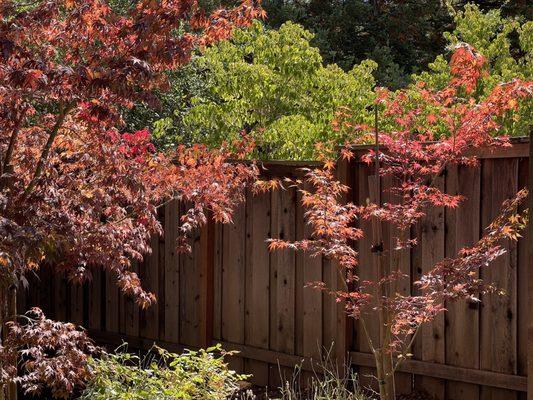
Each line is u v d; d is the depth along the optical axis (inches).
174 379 207.5
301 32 412.8
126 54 172.1
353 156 227.8
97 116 179.5
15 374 176.2
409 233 220.5
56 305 314.0
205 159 219.5
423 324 218.7
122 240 197.9
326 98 409.7
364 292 229.1
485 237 180.2
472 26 466.0
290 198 245.3
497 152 200.5
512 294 200.8
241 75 407.8
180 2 173.0
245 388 252.1
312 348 240.4
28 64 165.2
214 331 266.8
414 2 749.9
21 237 155.4
